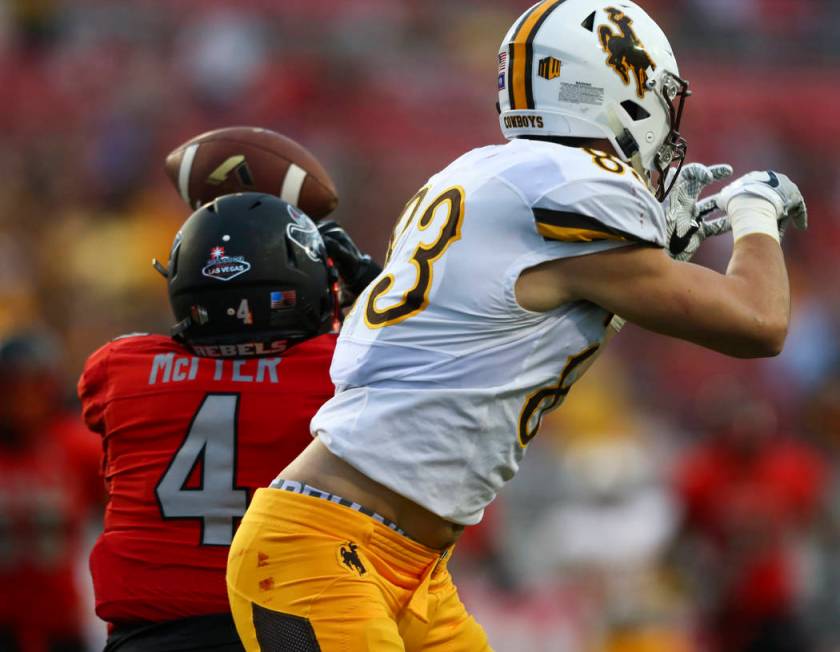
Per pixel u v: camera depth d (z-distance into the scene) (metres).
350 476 9.04
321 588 8.84
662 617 26.30
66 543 17.80
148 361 10.62
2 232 42.59
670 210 10.05
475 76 54.03
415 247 9.23
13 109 47.34
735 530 24.70
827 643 25.47
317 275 10.70
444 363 8.91
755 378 43.69
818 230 52.53
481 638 10.31
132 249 42.41
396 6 56.59
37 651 17.56
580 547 31.02
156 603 10.07
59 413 18.47
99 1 52.66
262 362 10.46
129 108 47.50
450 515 9.09
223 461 10.23
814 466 25.23
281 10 54.09
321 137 48.72
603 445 37.66
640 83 9.61
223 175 12.27
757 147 55.78
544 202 8.87
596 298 8.98
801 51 62.06
